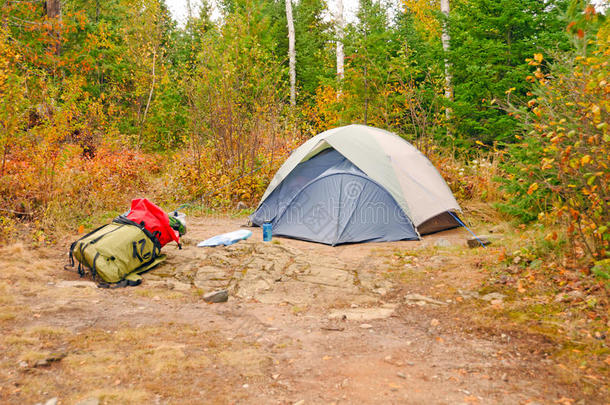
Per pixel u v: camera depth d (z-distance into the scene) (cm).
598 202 441
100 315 416
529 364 321
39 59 1285
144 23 1898
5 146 779
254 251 667
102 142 1295
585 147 438
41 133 848
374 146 789
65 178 883
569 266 479
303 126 1442
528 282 474
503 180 669
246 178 1085
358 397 278
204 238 757
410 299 476
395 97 1194
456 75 1124
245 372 311
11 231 672
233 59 1277
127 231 559
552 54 571
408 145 864
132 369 308
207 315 435
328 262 616
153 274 562
